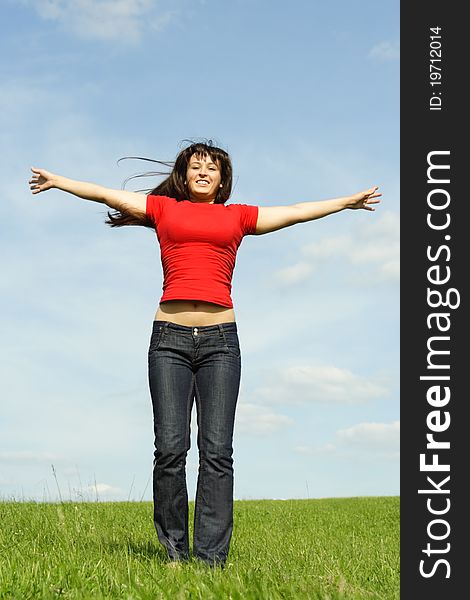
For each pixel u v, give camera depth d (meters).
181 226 5.55
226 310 5.54
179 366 5.48
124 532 7.96
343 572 5.79
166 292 5.54
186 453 5.49
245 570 4.97
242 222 5.74
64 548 6.35
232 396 5.50
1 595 4.09
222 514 5.47
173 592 4.22
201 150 5.88
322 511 15.12
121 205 5.75
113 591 4.34
